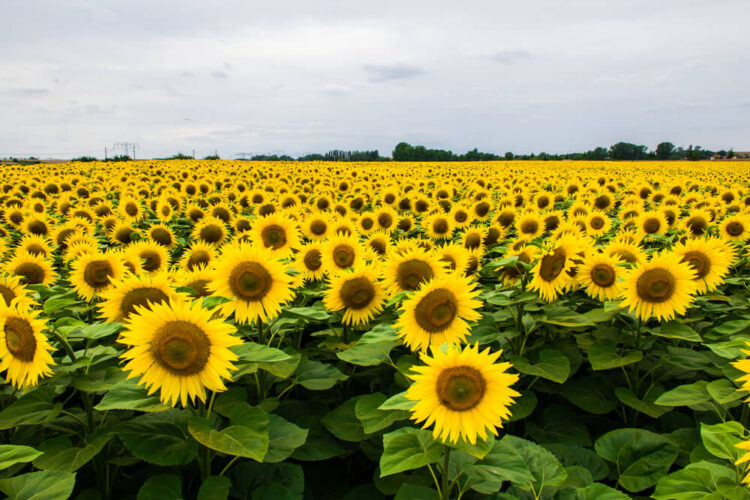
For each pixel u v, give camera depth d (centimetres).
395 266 505
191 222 1413
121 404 304
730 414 397
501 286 580
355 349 419
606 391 477
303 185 2269
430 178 2747
